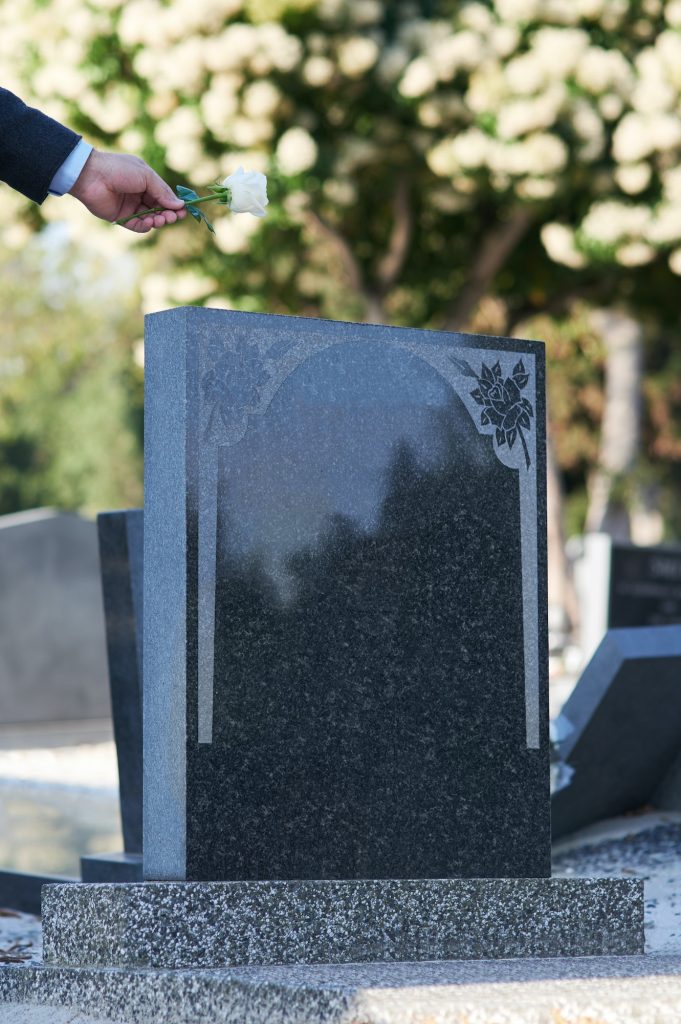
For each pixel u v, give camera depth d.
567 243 13.02
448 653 3.72
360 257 14.87
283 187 12.12
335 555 3.58
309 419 3.58
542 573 3.90
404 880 3.45
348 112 12.75
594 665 5.46
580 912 3.63
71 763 10.09
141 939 3.15
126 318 25.69
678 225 12.52
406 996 2.68
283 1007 2.75
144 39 11.75
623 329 25.34
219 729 3.38
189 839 3.33
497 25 12.45
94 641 12.94
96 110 12.15
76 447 33.56
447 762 3.68
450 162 12.47
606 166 12.78
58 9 12.09
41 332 25.12
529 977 2.98
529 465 3.92
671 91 12.36
